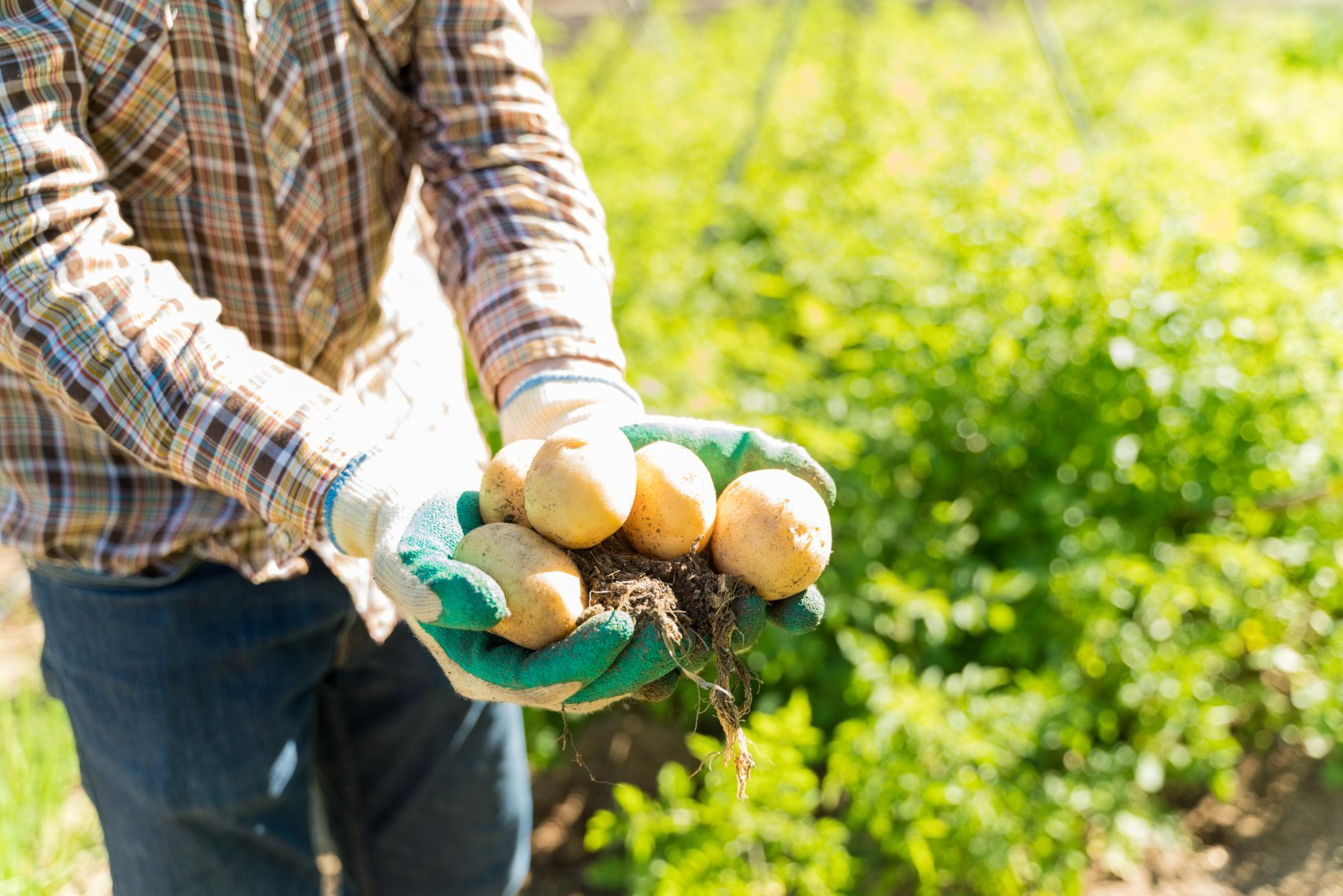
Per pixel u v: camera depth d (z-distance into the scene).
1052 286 3.55
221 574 1.48
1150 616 3.15
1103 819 2.94
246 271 1.41
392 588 1.05
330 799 1.95
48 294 1.14
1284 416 3.41
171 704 1.47
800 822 2.71
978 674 3.02
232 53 1.30
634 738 3.46
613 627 1.01
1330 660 3.20
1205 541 3.22
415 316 1.72
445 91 1.53
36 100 1.15
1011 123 6.26
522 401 1.37
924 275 3.89
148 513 1.41
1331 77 7.85
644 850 2.62
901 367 3.50
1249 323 3.38
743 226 4.97
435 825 1.88
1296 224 4.48
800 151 5.82
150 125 1.29
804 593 1.18
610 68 7.02
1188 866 3.03
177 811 1.49
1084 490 3.41
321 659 1.65
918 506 3.52
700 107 6.86
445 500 1.14
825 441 3.15
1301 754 3.31
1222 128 6.14
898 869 2.93
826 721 3.25
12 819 2.50
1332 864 2.96
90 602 1.44
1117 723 3.26
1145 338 3.33
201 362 1.18
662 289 4.08
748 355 3.51
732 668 1.14
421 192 1.64
